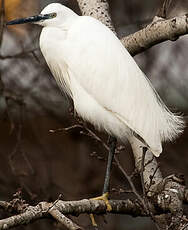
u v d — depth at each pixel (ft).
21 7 36.70
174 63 39.70
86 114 23.98
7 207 17.98
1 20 29.94
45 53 24.95
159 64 39.37
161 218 21.31
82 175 45.39
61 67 25.00
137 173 20.27
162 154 40.55
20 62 38.81
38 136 42.63
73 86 24.21
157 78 39.29
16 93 36.86
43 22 24.18
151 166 22.11
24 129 43.93
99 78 23.30
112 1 40.34
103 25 24.17
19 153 42.78
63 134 44.65
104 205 20.24
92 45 23.62
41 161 43.73
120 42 23.84
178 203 20.44
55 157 45.27
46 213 17.80
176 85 39.81
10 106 37.19
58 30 24.32
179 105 39.75
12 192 38.04
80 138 44.24
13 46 39.63
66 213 18.95
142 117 22.58
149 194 21.62
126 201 20.66
